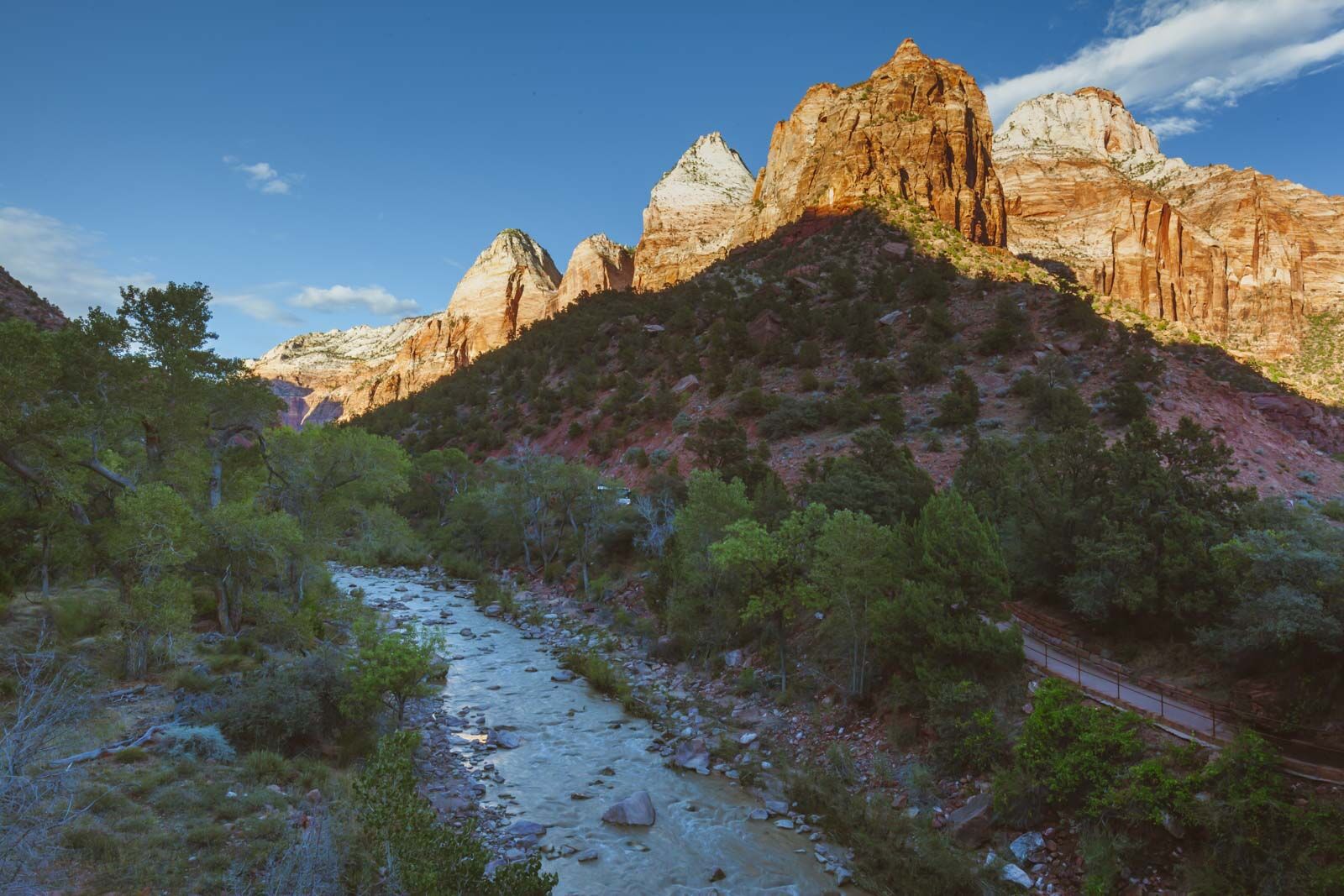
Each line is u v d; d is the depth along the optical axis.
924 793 18.39
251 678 21.48
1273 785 13.67
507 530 58.75
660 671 31.44
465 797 19.17
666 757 22.83
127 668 22.23
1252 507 23.92
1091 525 24.59
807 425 60.56
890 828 17.45
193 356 30.95
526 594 49.03
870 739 21.78
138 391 28.20
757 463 46.53
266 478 36.72
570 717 26.34
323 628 32.47
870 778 20.05
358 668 21.73
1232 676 18.55
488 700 28.00
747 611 26.56
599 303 147.75
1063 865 15.12
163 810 14.05
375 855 12.72
